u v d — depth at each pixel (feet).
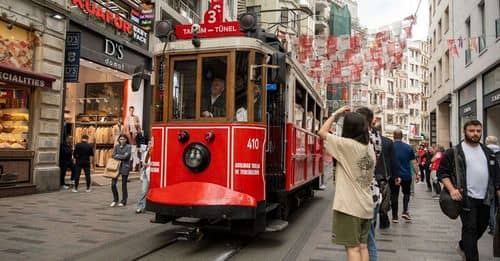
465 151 18.51
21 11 41.16
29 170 42.19
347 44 70.33
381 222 29.37
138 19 66.28
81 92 65.87
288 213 31.40
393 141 31.17
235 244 24.08
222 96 23.48
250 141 22.85
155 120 24.79
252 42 23.41
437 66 100.22
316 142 40.47
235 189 22.43
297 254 22.09
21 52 42.04
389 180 29.73
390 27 62.64
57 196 41.11
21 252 21.01
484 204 18.31
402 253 22.57
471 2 68.80
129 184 54.39
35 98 43.34
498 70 55.93
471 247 18.15
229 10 104.63
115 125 63.36
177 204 21.93
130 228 27.73
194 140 23.47
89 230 26.66
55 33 45.39
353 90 129.70
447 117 98.53
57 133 45.96
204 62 23.97
